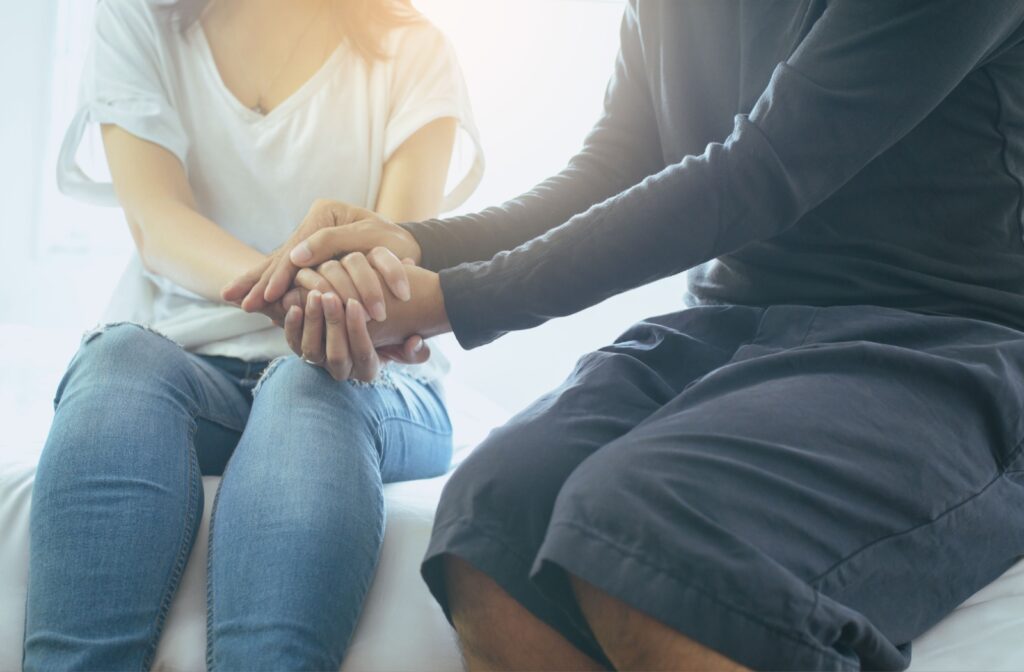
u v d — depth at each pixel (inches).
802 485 29.9
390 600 40.0
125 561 37.1
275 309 43.7
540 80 102.0
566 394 36.5
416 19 58.5
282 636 34.8
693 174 37.2
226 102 54.6
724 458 29.7
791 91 37.3
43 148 116.6
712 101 45.4
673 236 36.7
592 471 29.9
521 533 32.2
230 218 55.3
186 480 40.8
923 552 31.9
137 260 54.8
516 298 37.9
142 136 53.1
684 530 27.6
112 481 38.3
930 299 39.1
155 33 54.6
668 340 40.4
